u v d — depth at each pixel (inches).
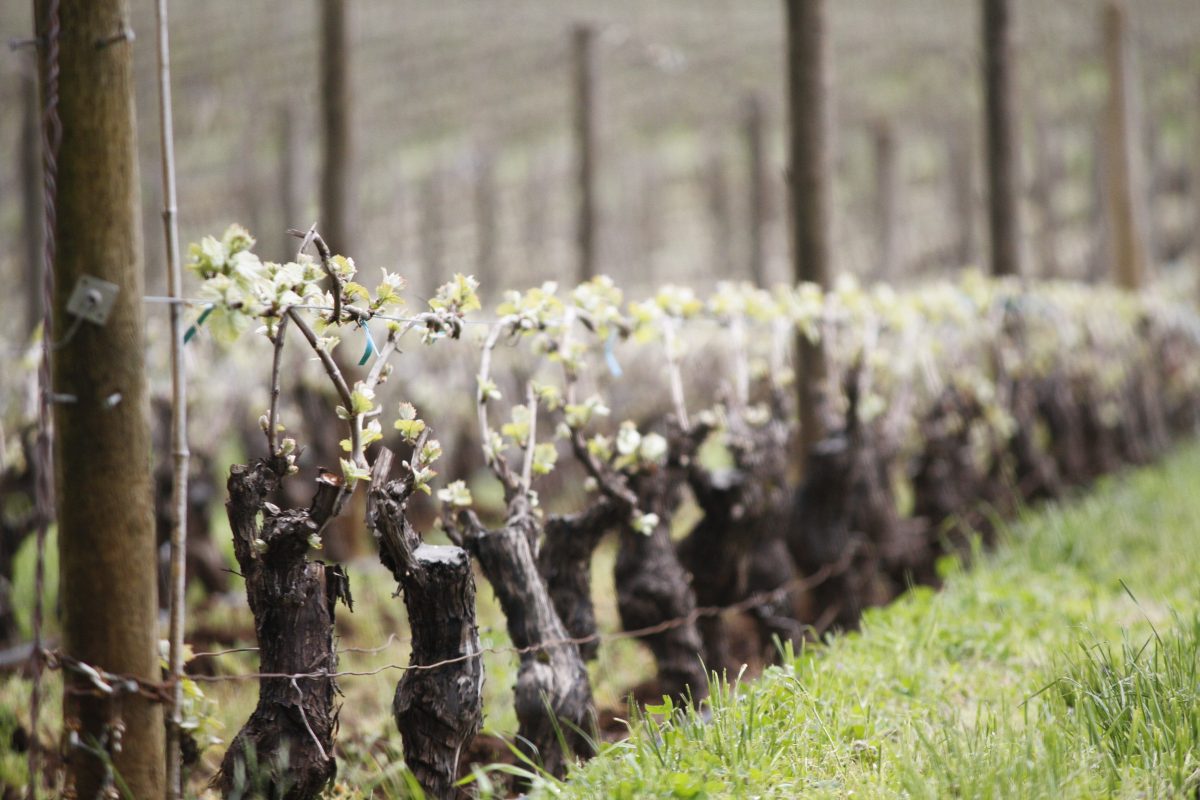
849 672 302.2
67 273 195.6
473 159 1461.6
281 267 213.2
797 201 497.4
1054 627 356.2
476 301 256.4
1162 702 253.8
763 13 1432.1
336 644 229.0
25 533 407.5
